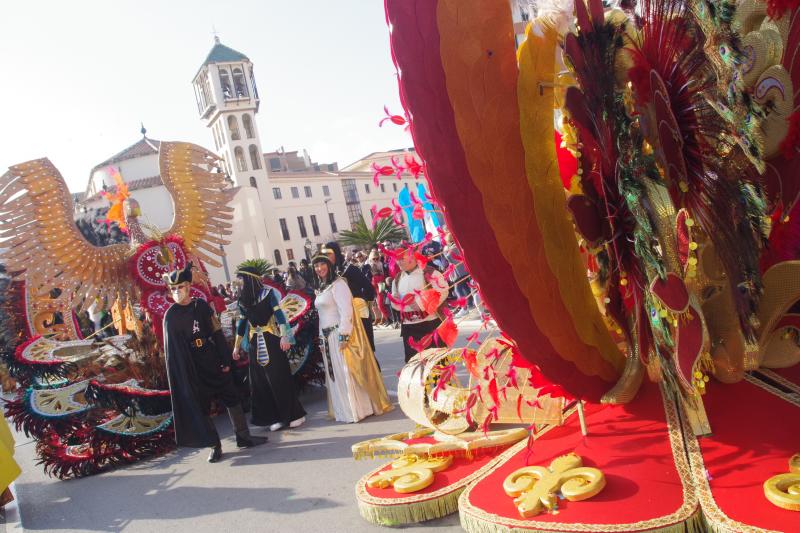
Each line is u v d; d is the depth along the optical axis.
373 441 4.03
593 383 3.27
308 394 7.55
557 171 3.05
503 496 2.85
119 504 4.79
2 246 6.39
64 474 5.73
